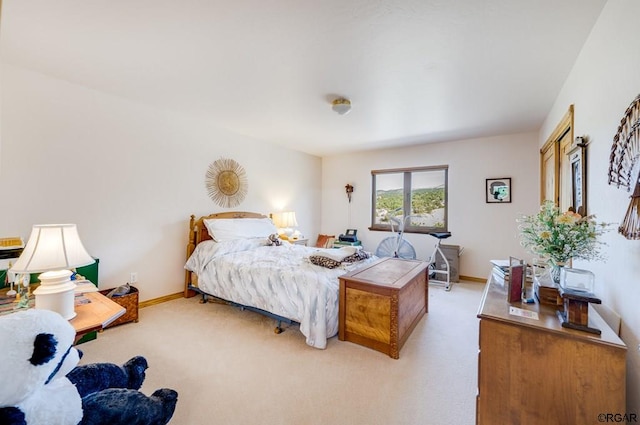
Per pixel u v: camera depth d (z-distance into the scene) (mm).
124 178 3014
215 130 3908
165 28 1779
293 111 3279
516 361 1203
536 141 3998
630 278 1208
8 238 2086
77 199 2682
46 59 2195
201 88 2691
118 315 1524
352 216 5688
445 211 4750
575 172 2133
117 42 1946
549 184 3324
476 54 2025
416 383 1859
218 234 3529
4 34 1857
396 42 1896
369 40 1877
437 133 4141
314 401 1680
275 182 4922
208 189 3846
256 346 2336
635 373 1144
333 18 1658
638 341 1127
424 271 2939
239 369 2000
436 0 1497
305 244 4895
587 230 1363
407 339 2475
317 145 4996
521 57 2055
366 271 2680
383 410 1611
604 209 1537
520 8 1549
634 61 1212
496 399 1240
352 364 2076
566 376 1118
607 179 1492
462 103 2955
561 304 1342
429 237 4840
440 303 3428
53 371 718
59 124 2561
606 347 1056
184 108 3252
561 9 1552
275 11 1604
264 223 4242
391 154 5223
